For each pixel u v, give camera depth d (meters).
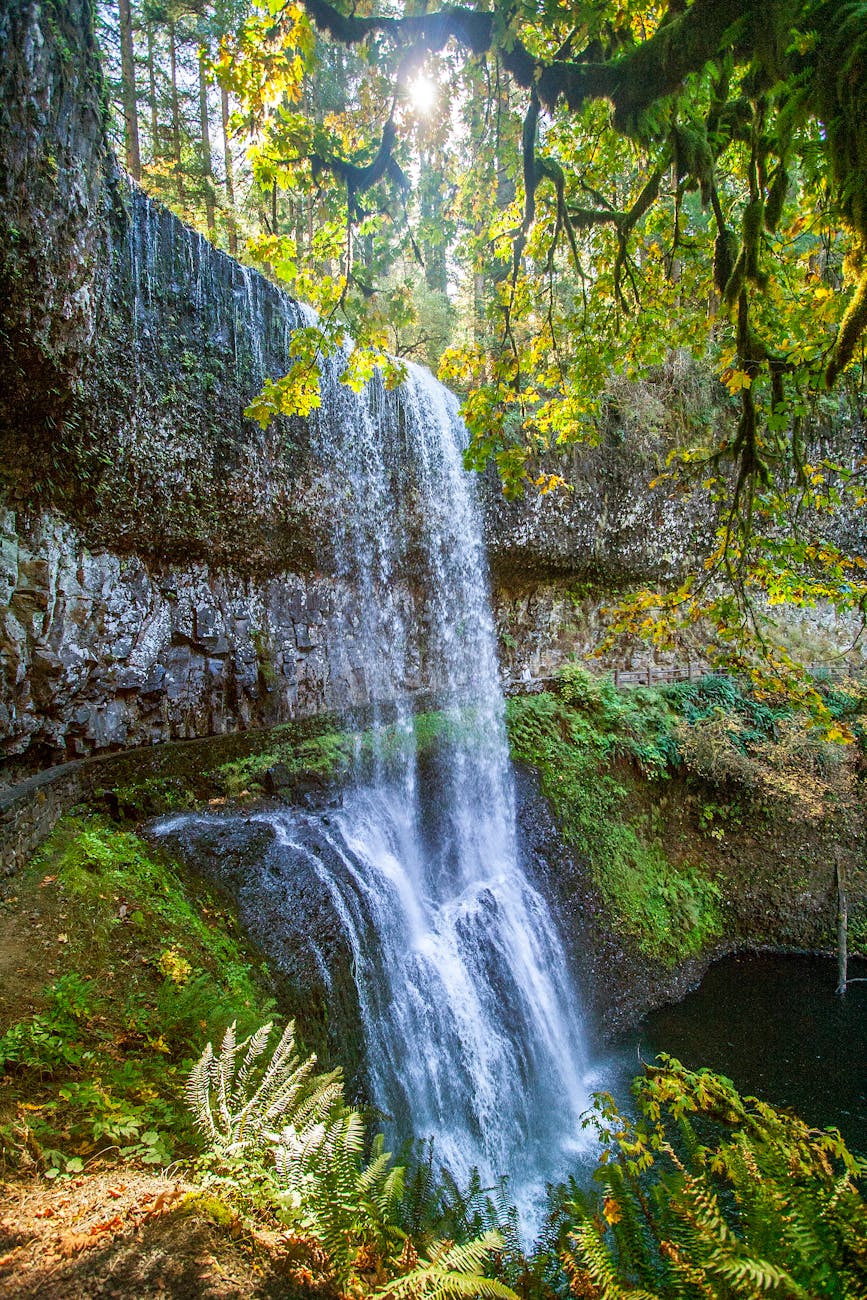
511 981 9.70
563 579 16.34
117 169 7.46
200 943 5.84
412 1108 7.34
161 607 8.93
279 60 4.00
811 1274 2.11
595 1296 2.36
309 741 10.22
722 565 5.03
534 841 12.18
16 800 5.85
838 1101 9.26
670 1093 3.91
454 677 14.23
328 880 7.75
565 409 5.80
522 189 5.49
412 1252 2.47
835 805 14.59
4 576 6.61
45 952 4.84
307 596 11.24
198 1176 2.80
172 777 8.30
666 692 15.81
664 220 5.65
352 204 4.62
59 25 6.14
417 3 4.12
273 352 9.89
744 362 4.00
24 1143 2.96
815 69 2.77
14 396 6.28
